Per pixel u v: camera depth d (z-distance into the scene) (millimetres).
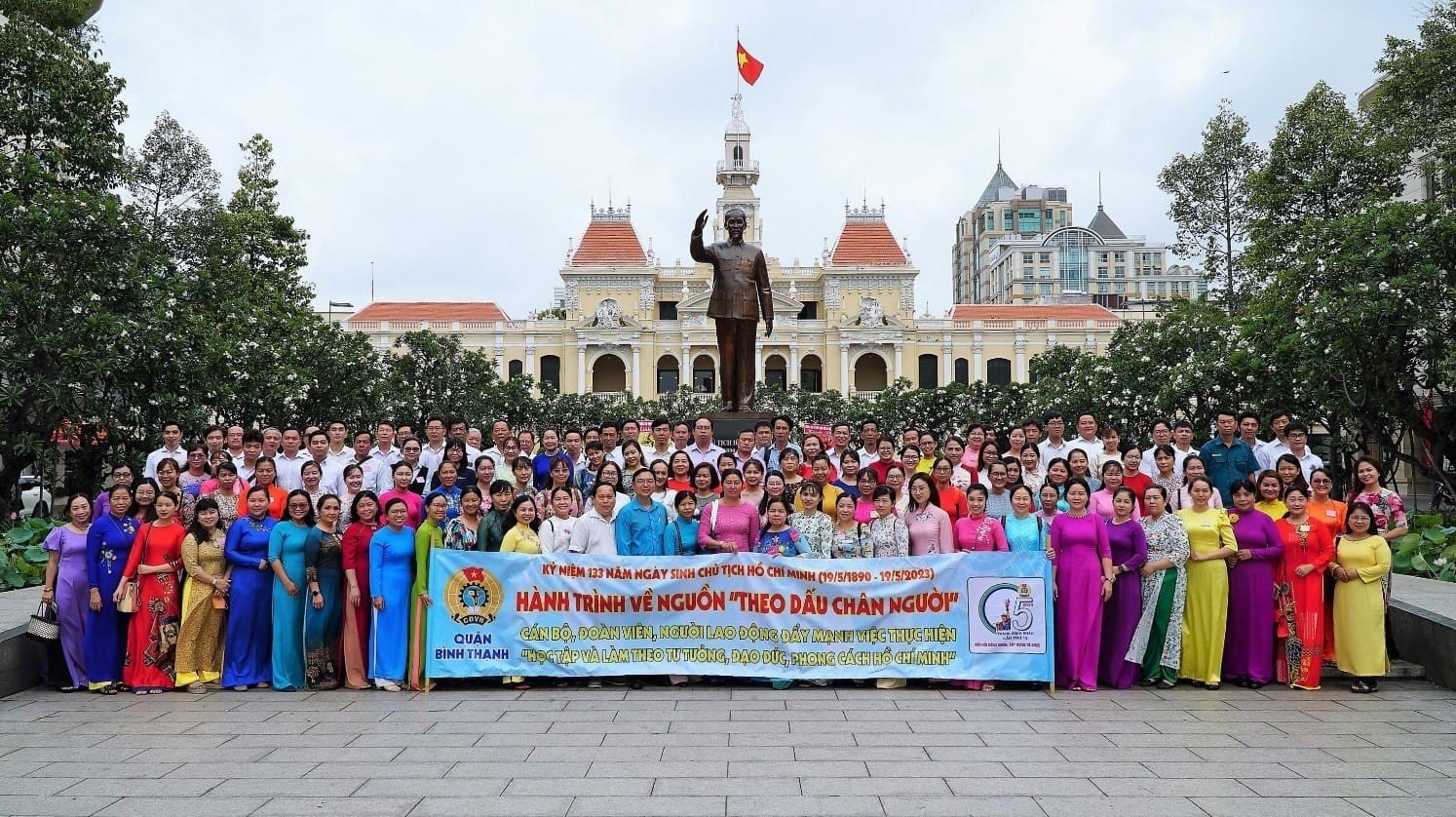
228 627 8180
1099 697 7723
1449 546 13656
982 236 141750
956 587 8008
